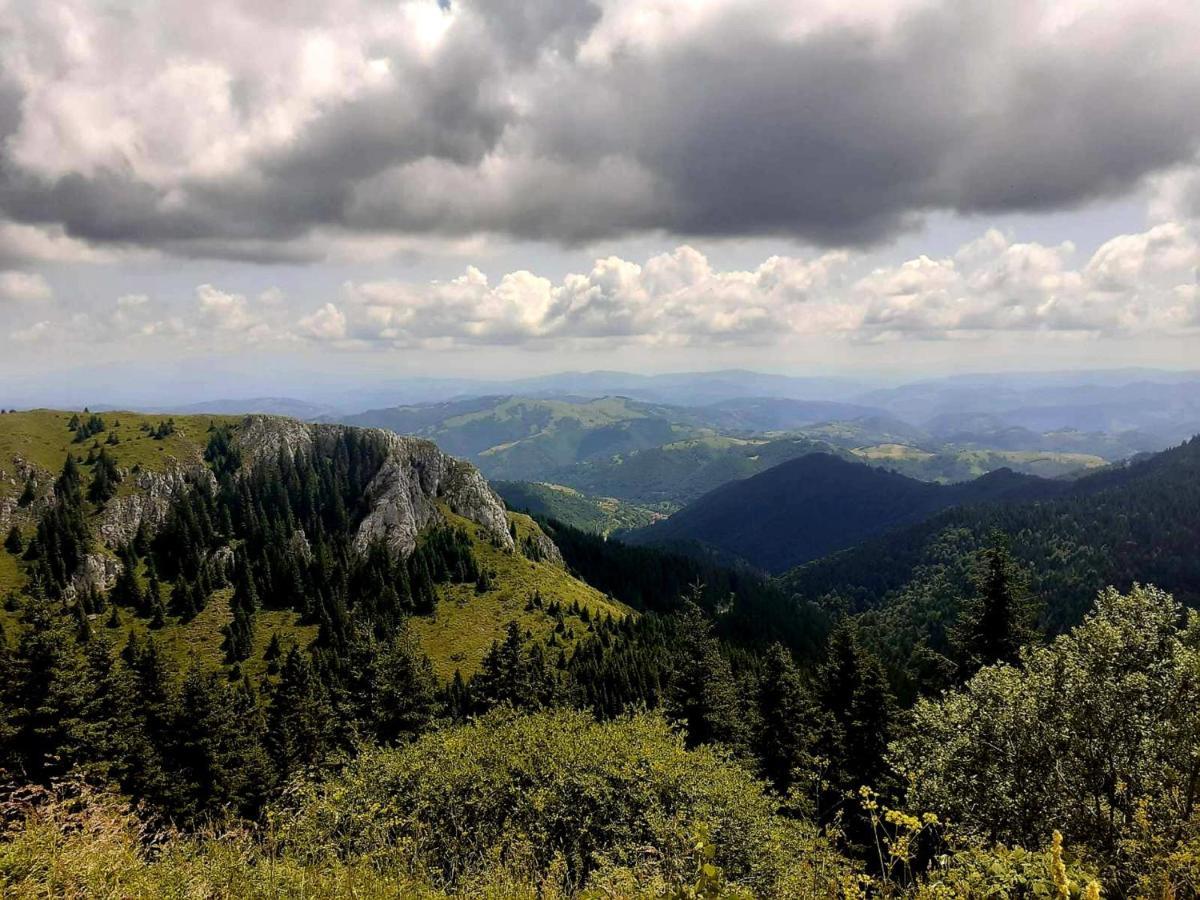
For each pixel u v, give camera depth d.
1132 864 12.84
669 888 12.52
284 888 11.66
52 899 9.34
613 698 92.25
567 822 20.31
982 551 47.94
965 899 8.70
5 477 145.88
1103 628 19.23
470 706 83.31
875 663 52.53
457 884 14.97
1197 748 15.23
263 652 116.94
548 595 146.38
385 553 150.75
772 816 23.08
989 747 20.53
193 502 156.62
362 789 20.34
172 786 55.81
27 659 54.12
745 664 111.00
